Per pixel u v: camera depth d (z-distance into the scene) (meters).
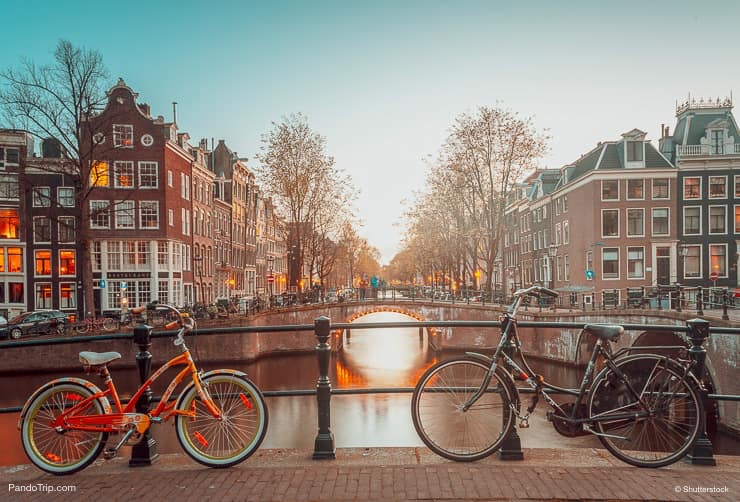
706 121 39.91
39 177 36.66
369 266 106.00
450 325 4.45
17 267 36.94
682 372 4.16
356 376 31.36
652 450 4.11
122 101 36.59
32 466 4.23
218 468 4.09
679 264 38.16
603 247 38.59
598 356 4.23
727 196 38.22
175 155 39.03
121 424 4.07
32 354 27.05
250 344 32.50
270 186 42.72
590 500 3.47
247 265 59.12
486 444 4.18
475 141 35.69
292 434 18.22
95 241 36.38
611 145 39.97
